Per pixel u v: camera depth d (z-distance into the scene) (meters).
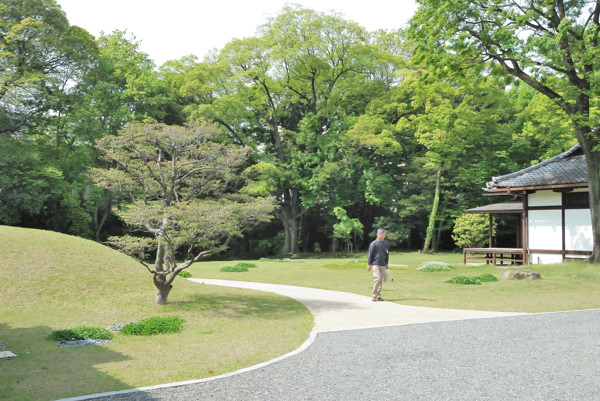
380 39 35.72
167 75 33.31
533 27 15.32
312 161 31.39
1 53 21.94
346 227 30.41
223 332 7.64
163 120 31.11
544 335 6.76
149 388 4.64
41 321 8.59
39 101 24.81
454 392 4.40
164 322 7.91
